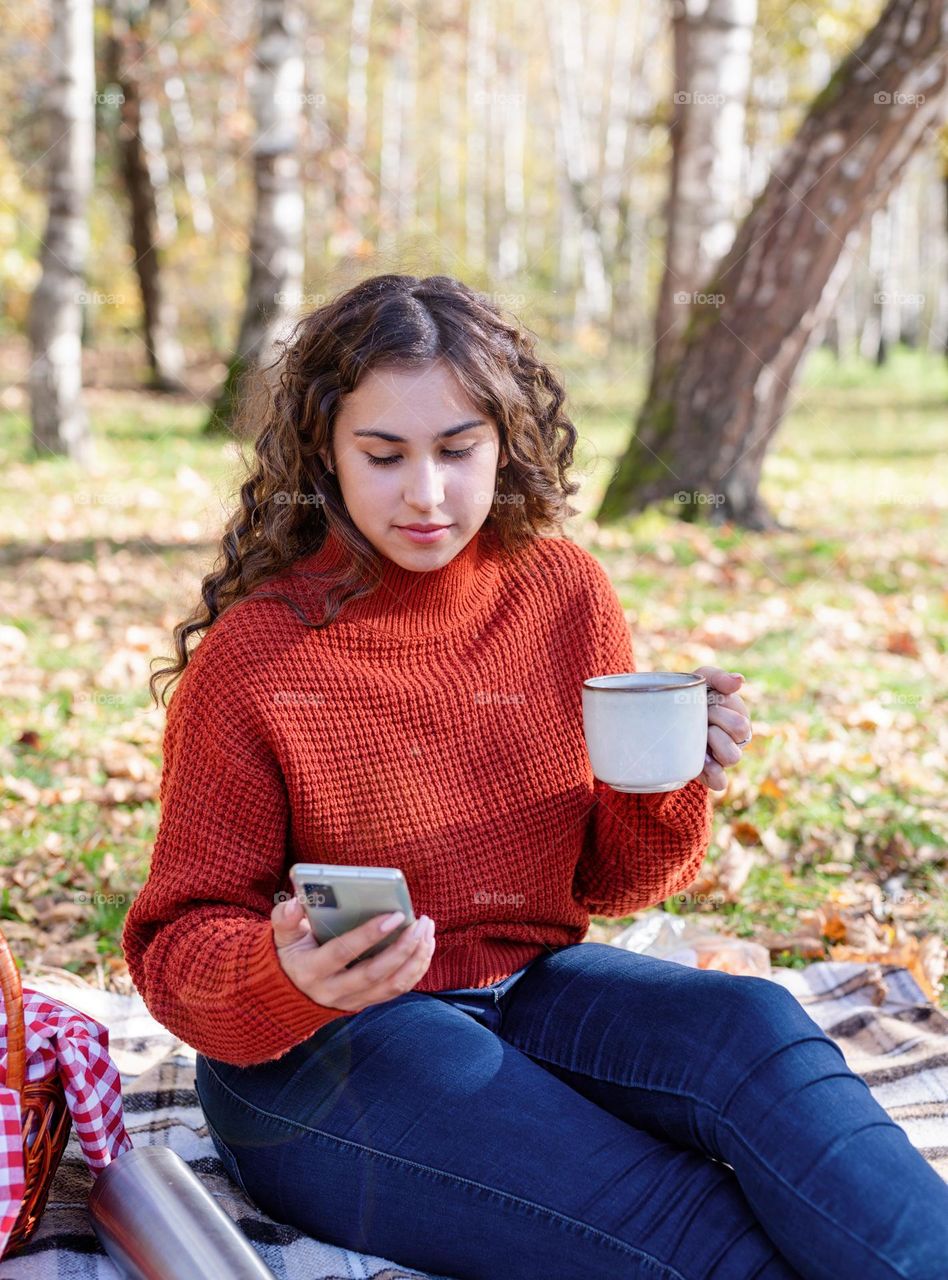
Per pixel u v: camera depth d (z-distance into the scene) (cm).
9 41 1681
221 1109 191
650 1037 179
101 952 312
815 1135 157
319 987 160
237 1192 204
